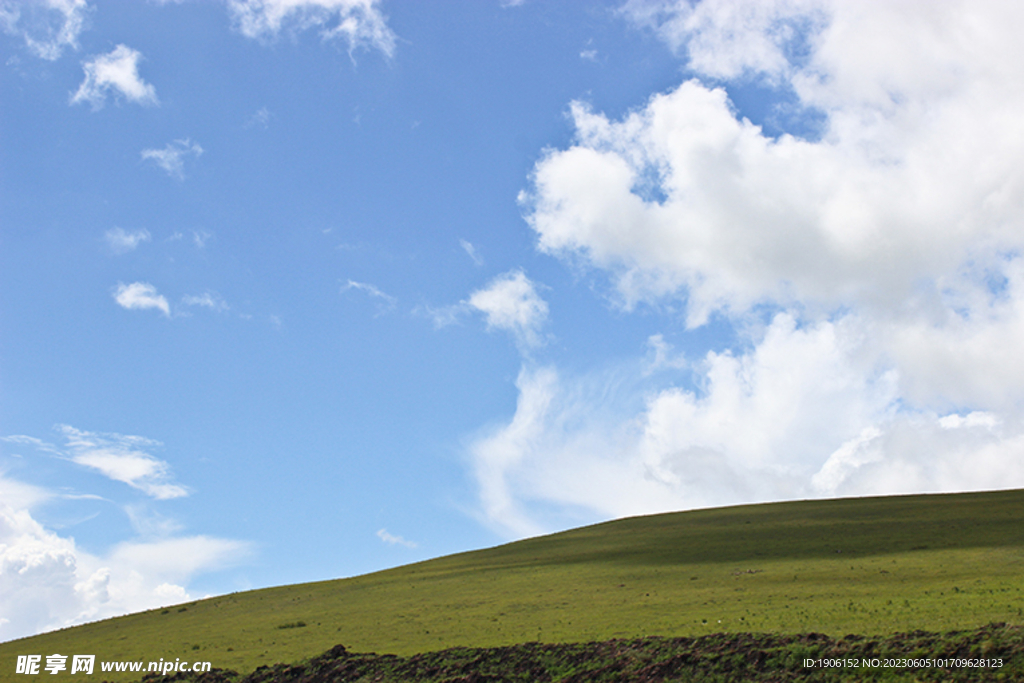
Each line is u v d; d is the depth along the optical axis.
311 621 70.69
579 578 78.12
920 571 62.28
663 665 42.56
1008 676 33.75
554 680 44.31
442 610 68.81
